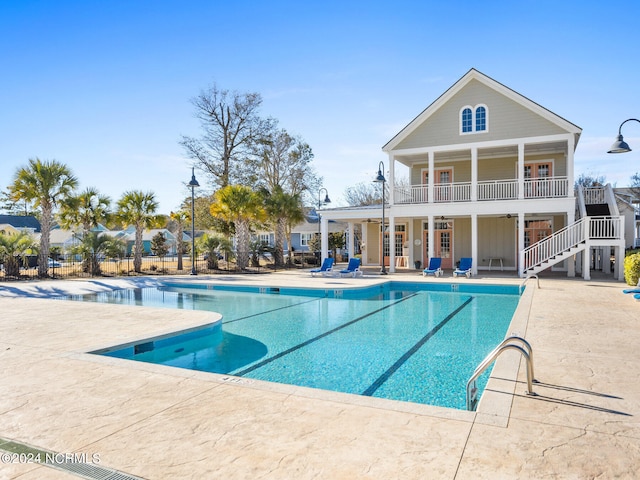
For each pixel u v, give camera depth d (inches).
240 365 273.3
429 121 799.1
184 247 1434.5
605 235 655.1
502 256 862.5
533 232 843.4
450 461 114.7
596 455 118.0
